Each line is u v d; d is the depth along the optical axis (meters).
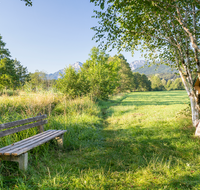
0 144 3.68
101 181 2.67
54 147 4.43
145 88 84.12
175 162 3.39
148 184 2.58
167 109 11.43
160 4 3.76
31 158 3.44
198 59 5.09
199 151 3.87
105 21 4.41
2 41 32.09
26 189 2.38
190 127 5.98
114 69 25.69
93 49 22.05
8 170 2.90
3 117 5.41
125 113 10.60
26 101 8.73
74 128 6.24
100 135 5.85
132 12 4.43
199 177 2.74
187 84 6.25
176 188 2.46
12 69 32.38
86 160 3.64
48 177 2.75
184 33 5.12
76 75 14.86
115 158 3.71
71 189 2.42
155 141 4.76
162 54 7.10
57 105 10.15
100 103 17.22
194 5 4.50
